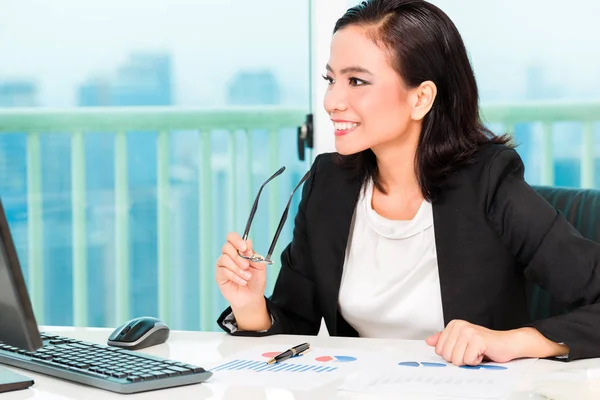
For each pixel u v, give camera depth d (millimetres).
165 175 3385
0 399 1199
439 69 1791
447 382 1288
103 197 3426
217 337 1691
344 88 1770
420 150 1823
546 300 1979
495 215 1768
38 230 3451
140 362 1327
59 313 3496
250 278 1735
